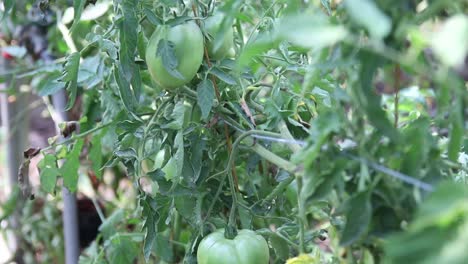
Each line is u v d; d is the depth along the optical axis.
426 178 0.57
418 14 0.59
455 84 0.51
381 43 0.54
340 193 0.58
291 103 0.87
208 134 0.84
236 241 0.74
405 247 0.46
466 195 0.46
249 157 0.87
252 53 0.63
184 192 0.80
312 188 0.59
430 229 0.46
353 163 0.58
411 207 0.58
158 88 0.87
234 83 0.78
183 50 0.75
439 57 0.50
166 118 0.82
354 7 0.48
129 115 0.86
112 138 0.93
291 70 0.86
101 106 1.01
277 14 0.85
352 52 0.55
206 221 0.82
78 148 0.93
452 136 0.59
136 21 0.77
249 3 0.96
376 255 0.61
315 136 0.57
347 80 0.58
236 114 0.84
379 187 0.58
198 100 0.77
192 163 0.81
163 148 0.84
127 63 0.77
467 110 0.60
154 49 0.76
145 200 0.81
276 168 0.93
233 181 0.85
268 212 0.87
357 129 0.58
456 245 0.44
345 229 0.57
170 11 0.79
